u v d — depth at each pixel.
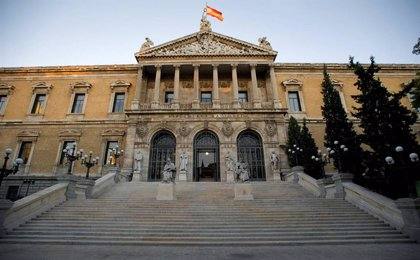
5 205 11.84
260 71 35.94
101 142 32.19
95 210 14.62
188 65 33.72
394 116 17.31
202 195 18.66
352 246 10.49
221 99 34.84
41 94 35.41
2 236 11.55
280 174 27.83
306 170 25.61
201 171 29.48
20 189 29.58
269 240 11.20
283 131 29.92
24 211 13.15
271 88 33.53
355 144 21.05
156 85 32.47
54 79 36.12
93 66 36.12
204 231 12.02
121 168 30.55
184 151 29.03
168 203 15.89
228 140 29.55
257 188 21.23
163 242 10.94
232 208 14.86
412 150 16.20
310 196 19.19
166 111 30.31
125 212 14.38
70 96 35.03
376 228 12.27
